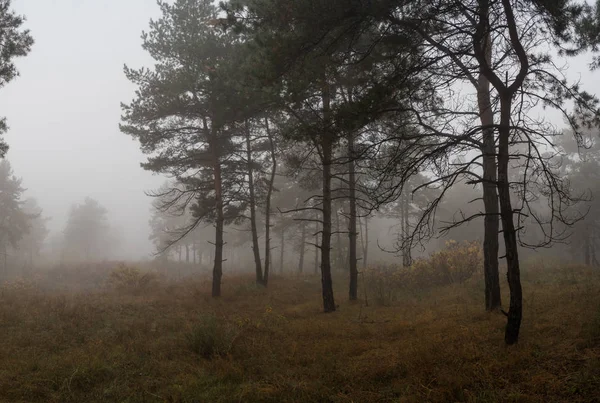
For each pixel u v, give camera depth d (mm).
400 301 12555
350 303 12875
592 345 5371
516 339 6035
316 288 17391
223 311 11750
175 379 5910
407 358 5891
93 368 6070
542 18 6285
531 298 9227
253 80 8750
